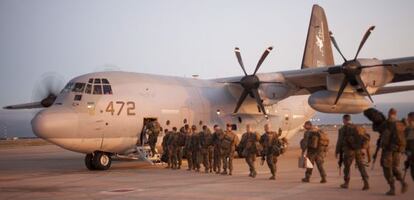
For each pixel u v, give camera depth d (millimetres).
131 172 16359
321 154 12336
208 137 15836
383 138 9953
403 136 9867
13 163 21500
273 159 13469
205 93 21219
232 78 22016
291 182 12844
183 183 12898
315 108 20062
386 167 10039
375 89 19375
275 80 20891
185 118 19781
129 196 10633
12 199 10383
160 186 12297
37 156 26938
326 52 28188
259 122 22797
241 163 19828
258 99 20594
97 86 17250
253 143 14086
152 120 18531
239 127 21953
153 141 17938
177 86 20172
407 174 14000
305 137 12242
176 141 17203
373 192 10695
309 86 22453
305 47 26734
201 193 10953
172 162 17469
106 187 12227
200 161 16359
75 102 16703
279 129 22109
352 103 19859
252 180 13461
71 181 13711
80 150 16891
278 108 23922
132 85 18312
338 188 11438
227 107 21844
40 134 15992
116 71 18547
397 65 18641
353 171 15555
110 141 17266
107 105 17125
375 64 18797
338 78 19719
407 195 10164
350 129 10953
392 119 9969
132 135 17875
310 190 11164
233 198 10172
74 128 16297
